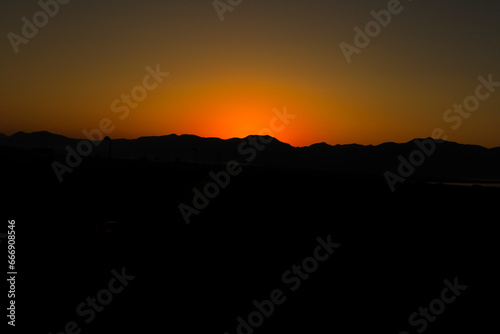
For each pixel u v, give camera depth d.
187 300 10.50
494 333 9.15
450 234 21.94
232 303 10.39
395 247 18.06
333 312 10.05
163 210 27.12
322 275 13.12
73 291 10.84
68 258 13.92
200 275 12.66
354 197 44.00
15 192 31.27
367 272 13.73
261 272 13.25
